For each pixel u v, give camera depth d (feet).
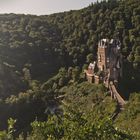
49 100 629.92
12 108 565.94
